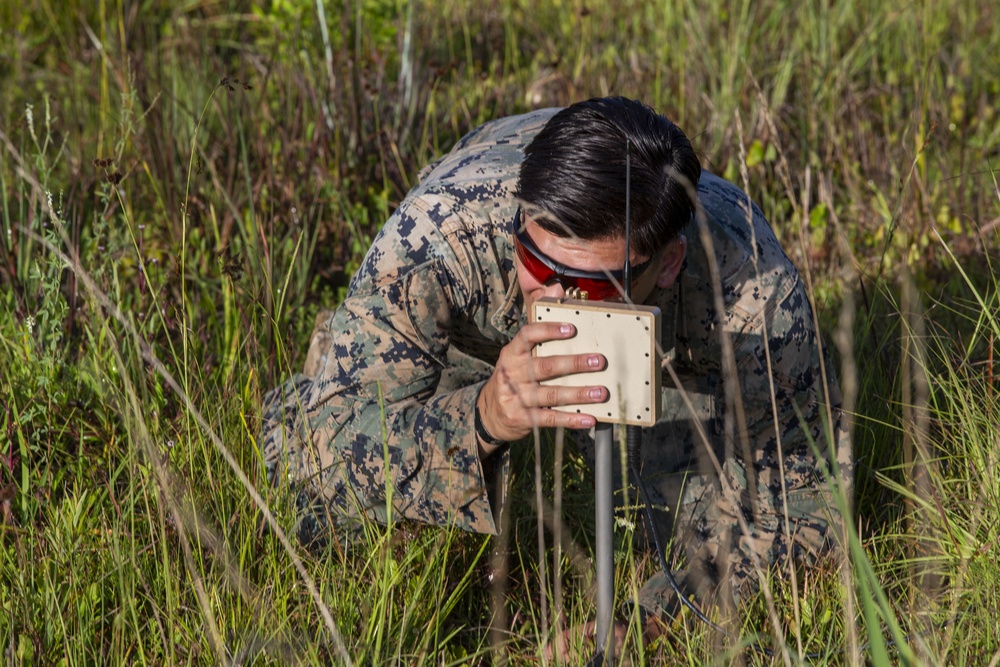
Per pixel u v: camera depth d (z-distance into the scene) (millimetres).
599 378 1672
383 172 3945
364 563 2191
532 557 2406
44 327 2641
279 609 2020
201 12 5875
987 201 3865
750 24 4883
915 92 4500
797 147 4391
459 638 2250
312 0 4758
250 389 2455
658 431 2439
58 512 2170
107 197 2824
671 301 2182
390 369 2092
